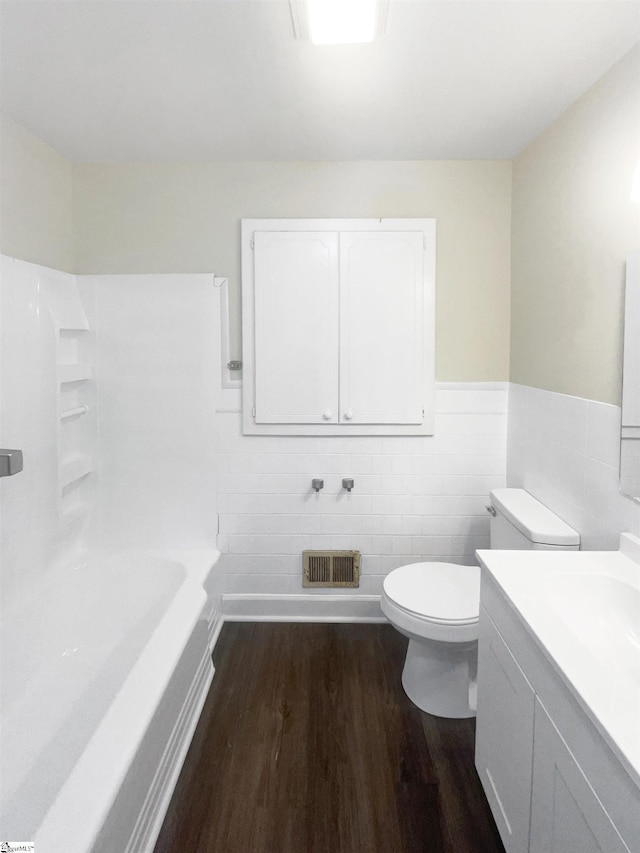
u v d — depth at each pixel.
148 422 2.87
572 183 2.12
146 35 1.67
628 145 1.74
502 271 2.80
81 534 2.84
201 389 2.85
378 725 2.17
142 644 2.32
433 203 2.77
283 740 2.08
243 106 2.15
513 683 1.47
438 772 1.93
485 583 1.72
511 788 1.48
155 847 1.64
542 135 2.40
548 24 1.61
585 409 2.01
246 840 1.66
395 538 2.93
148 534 2.92
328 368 2.80
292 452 2.88
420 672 2.28
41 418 2.38
